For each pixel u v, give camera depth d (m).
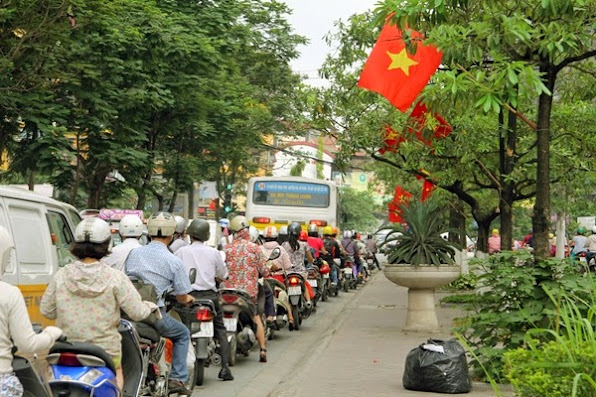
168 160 30.38
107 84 23.34
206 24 29.17
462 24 12.24
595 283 8.82
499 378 10.55
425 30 12.08
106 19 21.95
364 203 106.44
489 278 10.51
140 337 8.09
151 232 9.03
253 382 12.07
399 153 23.28
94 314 6.96
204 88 27.59
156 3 28.12
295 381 11.45
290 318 17.25
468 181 26.31
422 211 16.83
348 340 16.05
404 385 10.73
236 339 13.30
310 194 32.88
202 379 11.68
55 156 22.59
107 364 6.58
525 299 10.34
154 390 8.39
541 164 11.23
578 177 23.19
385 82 13.51
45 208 9.93
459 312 20.86
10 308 5.31
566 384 6.67
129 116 24.41
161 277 8.90
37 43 18.45
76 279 6.95
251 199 32.84
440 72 11.37
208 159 33.88
